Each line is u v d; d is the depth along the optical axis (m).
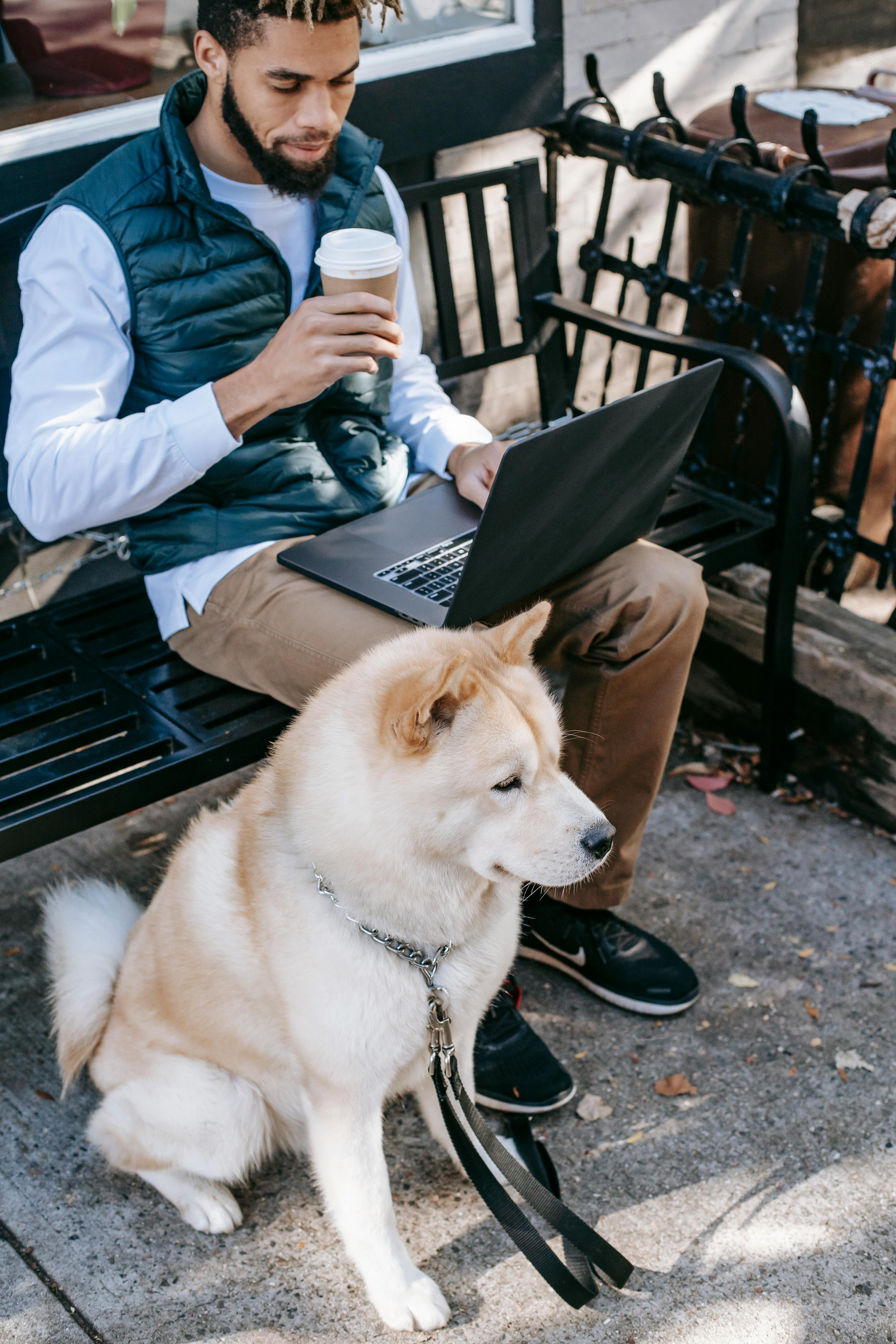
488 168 3.48
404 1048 1.78
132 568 3.20
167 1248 1.96
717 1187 2.03
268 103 2.08
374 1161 1.80
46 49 2.57
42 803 2.04
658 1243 1.93
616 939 2.40
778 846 2.83
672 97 3.87
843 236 2.72
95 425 2.12
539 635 1.81
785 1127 2.13
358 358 2.01
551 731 1.68
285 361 2.01
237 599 2.30
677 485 2.95
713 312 3.17
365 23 2.96
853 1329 1.79
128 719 2.26
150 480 2.09
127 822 2.93
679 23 3.74
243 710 2.30
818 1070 2.24
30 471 2.12
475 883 1.74
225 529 2.34
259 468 2.36
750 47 3.97
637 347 3.27
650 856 2.80
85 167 2.66
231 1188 2.07
